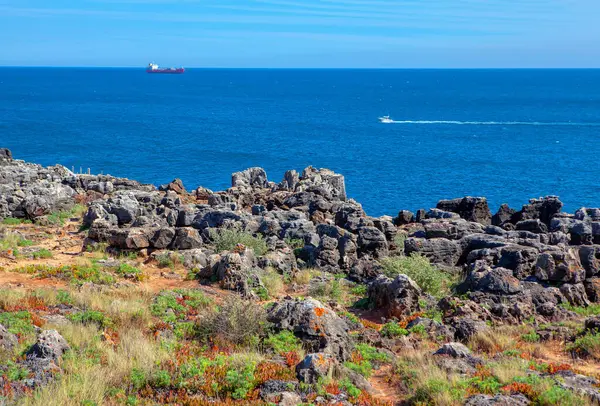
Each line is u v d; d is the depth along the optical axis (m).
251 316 22.75
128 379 18.00
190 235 37.12
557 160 150.75
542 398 16.98
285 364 19.72
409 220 48.78
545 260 32.12
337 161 148.25
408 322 25.95
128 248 37.00
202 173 130.38
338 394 17.62
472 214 52.28
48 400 15.66
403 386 18.83
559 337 24.70
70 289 28.80
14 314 22.72
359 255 37.69
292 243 39.25
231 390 17.69
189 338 22.58
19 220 47.12
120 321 23.72
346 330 22.77
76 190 59.53
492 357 22.05
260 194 56.75
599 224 40.06
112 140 176.62
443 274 34.25
